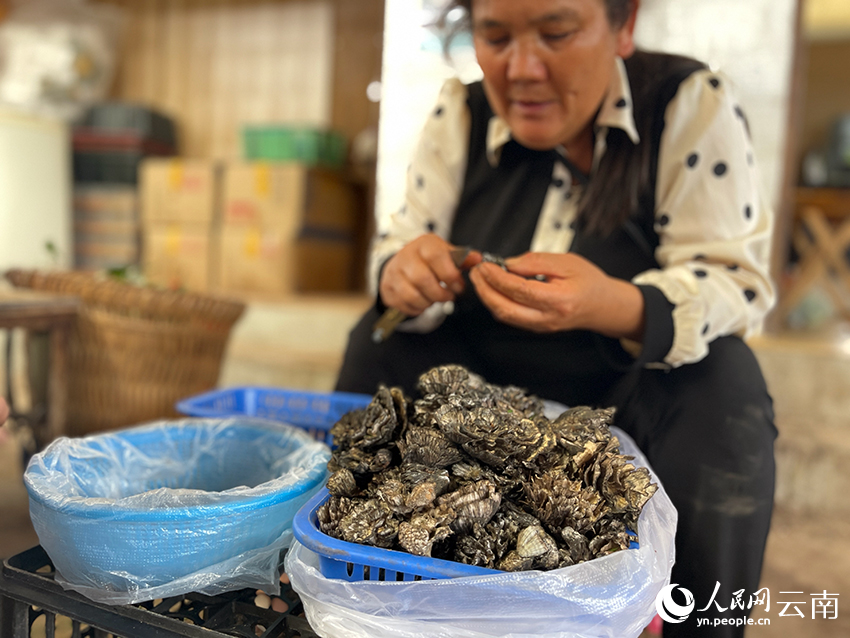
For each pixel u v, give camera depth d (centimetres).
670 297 75
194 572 51
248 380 206
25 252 242
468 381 60
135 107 275
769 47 184
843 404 172
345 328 223
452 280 79
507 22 73
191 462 68
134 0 315
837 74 406
